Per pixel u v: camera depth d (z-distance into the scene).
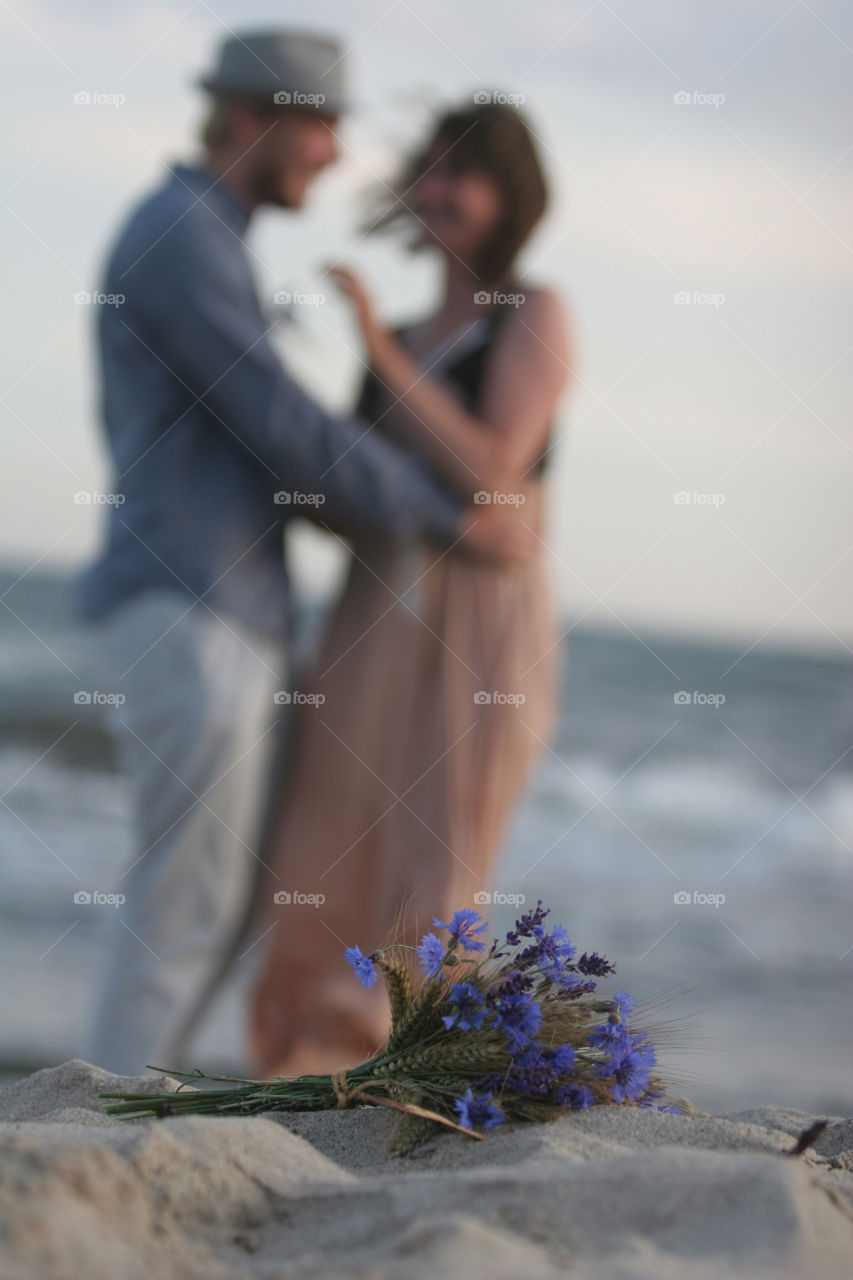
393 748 4.15
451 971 1.72
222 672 3.91
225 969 4.11
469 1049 1.63
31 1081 1.95
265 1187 1.20
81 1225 1.03
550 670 4.37
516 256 4.34
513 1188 1.18
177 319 3.90
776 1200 1.13
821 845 11.96
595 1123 1.57
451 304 4.30
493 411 4.21
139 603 3.92
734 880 10.37
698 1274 1.03
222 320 3.91
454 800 4.14
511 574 4.23
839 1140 1.70
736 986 7.29
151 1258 1.04
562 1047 1.61
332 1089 1.71
